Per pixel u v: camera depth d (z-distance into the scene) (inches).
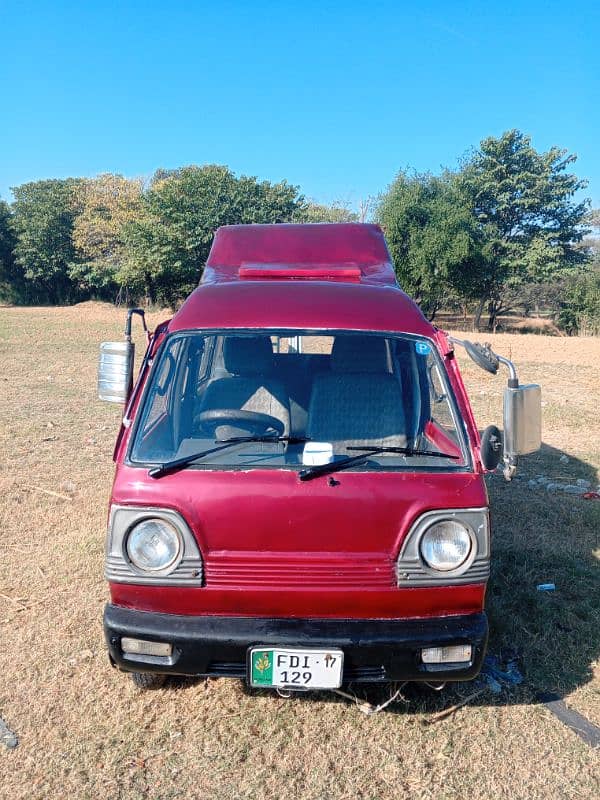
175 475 116.6
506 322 1599.4
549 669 150.2
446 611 118.3
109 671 146.7
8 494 249.0
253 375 144.9
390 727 131.3
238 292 145.8
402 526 115.6
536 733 130.1
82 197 1883.6
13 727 129.3
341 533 115.1
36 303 2005.4
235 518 114.5
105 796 113.6
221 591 115.6
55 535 215.2
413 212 1192.2
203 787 116.1
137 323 1015.0
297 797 114.3
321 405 135.0
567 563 201.6
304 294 145.0
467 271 1264.8
